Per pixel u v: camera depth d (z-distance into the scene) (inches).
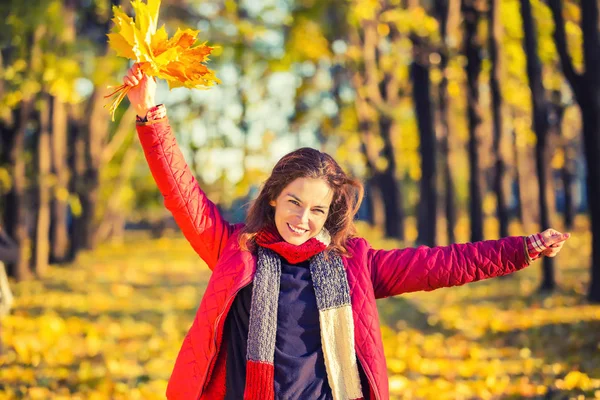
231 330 118.7
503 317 435.2
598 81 420.8
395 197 1075.9
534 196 1406.3
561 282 528.1
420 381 279.3
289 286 116.5
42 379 273.6
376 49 860.6
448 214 769.6
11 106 541.3
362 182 123.1
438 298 554.6
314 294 116.4
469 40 618.5
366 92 847.7
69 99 502.3
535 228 1112.2
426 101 800.9
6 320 399.9
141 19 113.6
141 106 119.2
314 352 114.8
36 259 676.1
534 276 633.6
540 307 456.1
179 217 121.5
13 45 512.1
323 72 999.0
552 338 352.8
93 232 1039.6
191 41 116.6
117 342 366.6
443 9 643.5
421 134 809.5
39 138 663.8
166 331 398.9
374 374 114.0
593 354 309.6
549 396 250.5
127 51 113.6
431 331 402.3
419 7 646.5
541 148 549.0
